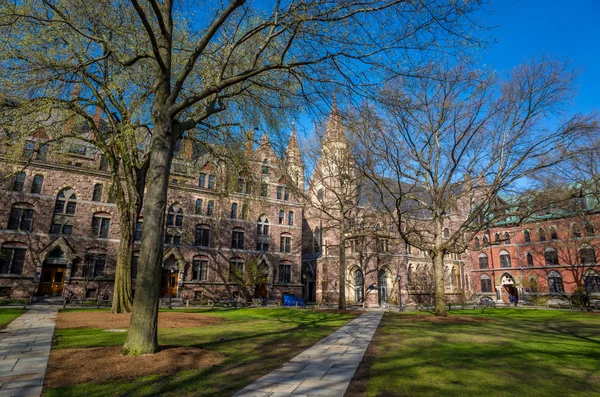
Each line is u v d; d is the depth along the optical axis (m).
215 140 18.89
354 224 39.12
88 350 9.16
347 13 10.09
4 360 8.12
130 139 18.28
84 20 14.12
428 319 20.72
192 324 16.80
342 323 18.75
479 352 10.22
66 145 21.30
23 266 33.44
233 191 22.55
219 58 14.37
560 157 19.86
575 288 47.72
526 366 8.52
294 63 10.75
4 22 12.38
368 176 21.78
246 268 43.66
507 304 46.62
